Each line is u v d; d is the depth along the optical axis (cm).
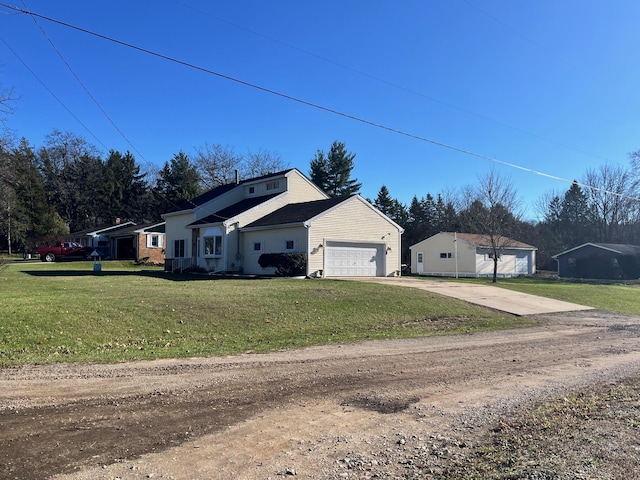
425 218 6731
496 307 1873
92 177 6931
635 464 418
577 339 1267
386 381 748
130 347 998
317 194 3191
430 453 461
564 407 611
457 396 667
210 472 410
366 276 2695
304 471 417
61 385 678
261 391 672
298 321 1367
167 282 2080
